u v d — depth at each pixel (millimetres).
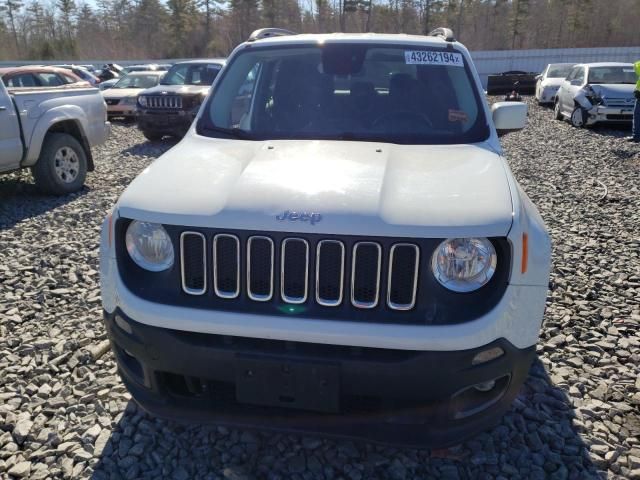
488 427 2229
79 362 3309
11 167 6648
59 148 7234
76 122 7539
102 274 2375
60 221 6277
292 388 2094
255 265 2127
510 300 2061
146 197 2309
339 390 2068
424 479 2416
